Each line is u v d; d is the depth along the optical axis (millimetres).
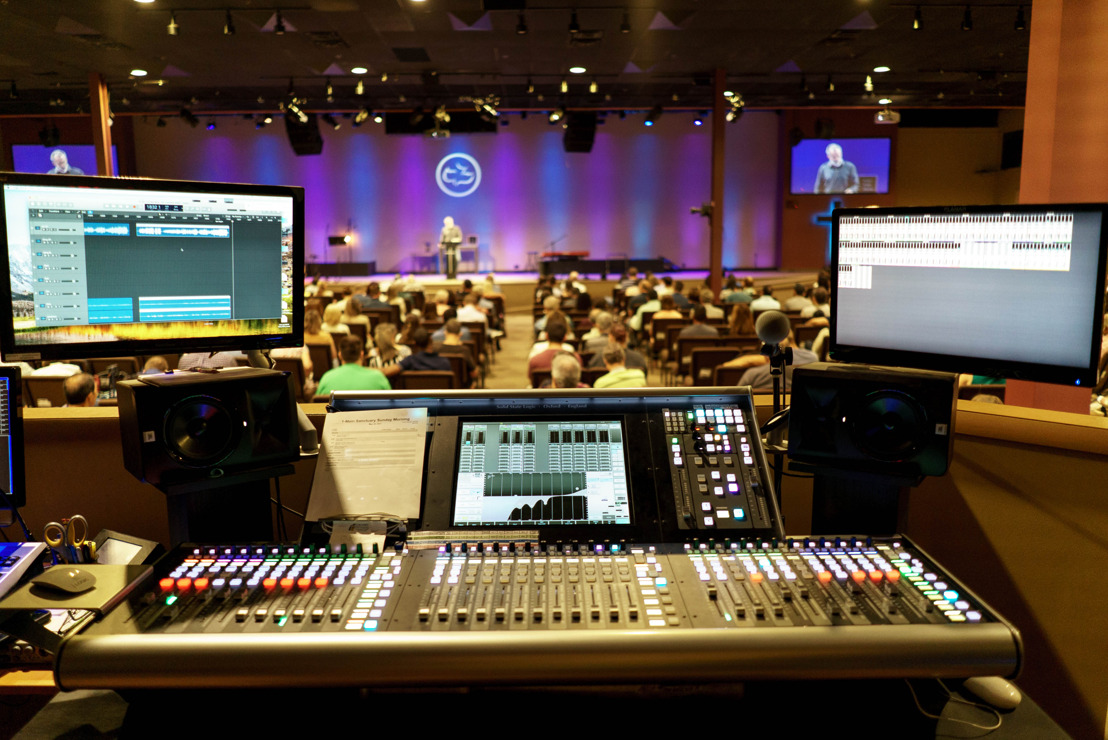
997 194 15875
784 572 1174
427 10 7035
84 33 7871
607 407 1422
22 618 1259
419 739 1190
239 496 1431
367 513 1312
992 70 10203
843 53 9094
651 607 1090
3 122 14625
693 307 7129
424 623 1062
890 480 1351
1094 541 1515
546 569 1185
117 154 15062
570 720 1197
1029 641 1610
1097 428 1487
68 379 2910
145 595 1127
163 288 1329
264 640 1026
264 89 11430
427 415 1418
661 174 16406
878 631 1043
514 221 16406
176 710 1182
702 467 1354
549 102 13297
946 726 1149
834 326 1514
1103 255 1224
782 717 1207
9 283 1221
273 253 1405
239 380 1329
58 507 1745
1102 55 2219
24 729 1163
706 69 10078
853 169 15945
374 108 13375
